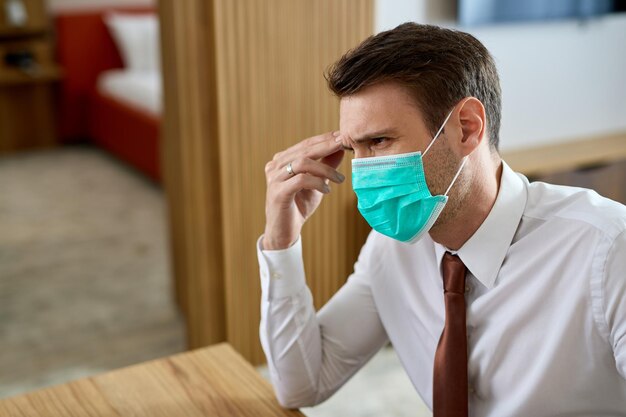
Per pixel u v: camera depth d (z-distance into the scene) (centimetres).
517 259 114
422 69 102
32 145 650
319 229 262
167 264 388
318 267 265
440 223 113
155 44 638
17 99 634
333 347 134
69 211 479
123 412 119
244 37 237
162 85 285
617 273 105
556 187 119
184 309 321
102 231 440
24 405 122
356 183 110
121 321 321
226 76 238
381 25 274
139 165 557
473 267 115
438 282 123
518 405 113
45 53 638
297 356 127
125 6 672
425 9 283
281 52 243
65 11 650
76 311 332
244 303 263
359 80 103
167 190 309
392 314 132
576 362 110
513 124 319
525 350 113
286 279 126
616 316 105
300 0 241
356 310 135
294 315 127
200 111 247
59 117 657
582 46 330
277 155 124
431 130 105
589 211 112
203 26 240
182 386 126
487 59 109
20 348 297
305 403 130
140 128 542
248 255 259
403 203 108
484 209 114
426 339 128
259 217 257
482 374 117
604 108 347
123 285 361
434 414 117
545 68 321
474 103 105
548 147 321
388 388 257
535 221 115
